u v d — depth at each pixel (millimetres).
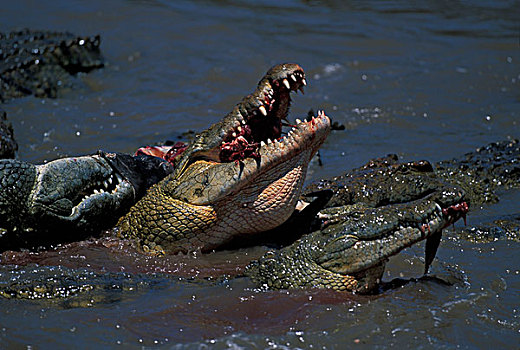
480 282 19344
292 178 19734
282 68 19297
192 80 41656
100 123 34375
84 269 20031
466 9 60812
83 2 56906
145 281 19422
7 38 42500
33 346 15898
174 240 20391
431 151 31109
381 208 19094
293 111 36750
